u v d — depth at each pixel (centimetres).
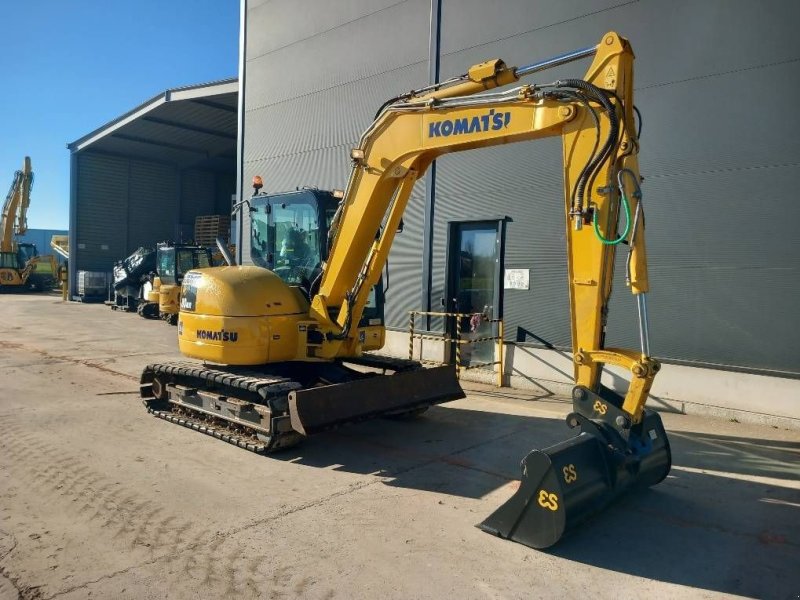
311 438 653
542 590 354
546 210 904
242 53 1467
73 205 2575
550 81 895
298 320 657
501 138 510
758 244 718
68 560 376
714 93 749
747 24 725
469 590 352
